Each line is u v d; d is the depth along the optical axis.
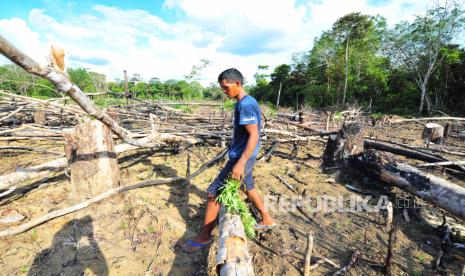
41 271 2.31
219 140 6.42
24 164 4.84
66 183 3.92
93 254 2.53
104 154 3.39
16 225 2.90
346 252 2.71
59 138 5.38
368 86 30.64
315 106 33.75
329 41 34.97
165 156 5.44
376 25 31.28
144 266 2.44
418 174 3.67
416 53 26.44
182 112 10.53
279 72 44.19
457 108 23.64
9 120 7.57
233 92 2.45
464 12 22.72
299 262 2.54
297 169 4.98
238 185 2.46
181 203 3.54
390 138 8.95
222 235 2.16
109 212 3.17
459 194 3.08
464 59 22.78
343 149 4.72
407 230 3.11
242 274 1.75
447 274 2.41
